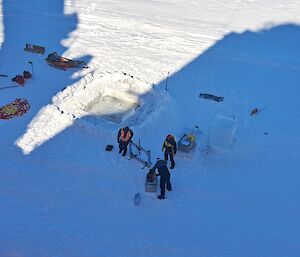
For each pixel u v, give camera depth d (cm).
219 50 2109
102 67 1912
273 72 1973
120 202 1322
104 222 1262
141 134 1560
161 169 1284
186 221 1280
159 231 1248
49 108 1642
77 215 1277
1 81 1792
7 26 2208
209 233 1249
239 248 1213
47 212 1280
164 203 1325
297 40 2252
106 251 1184
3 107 1636
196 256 1187
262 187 1403
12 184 1358
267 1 2667
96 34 2180
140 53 2039
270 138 1596
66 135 1543
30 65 1903
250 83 1884
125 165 1438
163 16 2402
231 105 1744
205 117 1670
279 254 1203
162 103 1703
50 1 2477
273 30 2334
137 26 2275
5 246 1177
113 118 1656
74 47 2058
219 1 2630
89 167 1423
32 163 1430
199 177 1420
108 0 2542
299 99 1809
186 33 2241
